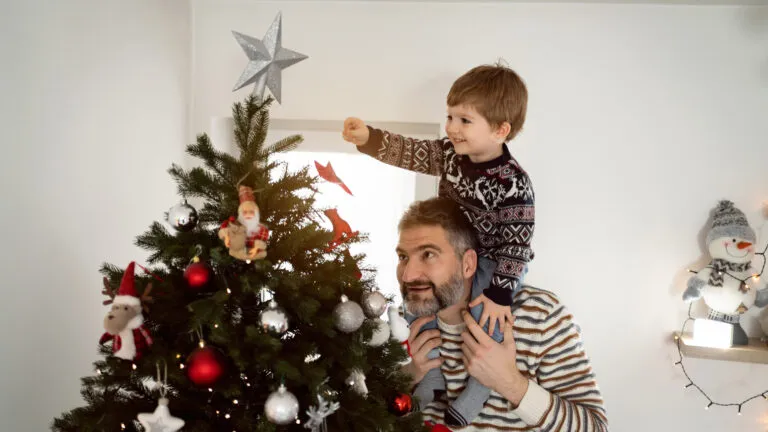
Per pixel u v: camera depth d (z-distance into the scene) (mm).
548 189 1885
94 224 1332
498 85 1386
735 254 1743
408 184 2117
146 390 987
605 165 1864
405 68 1886
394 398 1092
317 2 1876
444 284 1393
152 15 1595
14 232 1065
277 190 1024
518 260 1380
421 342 1426
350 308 982
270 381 967
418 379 1429
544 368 1382
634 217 1870
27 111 1093
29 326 1119
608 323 1902
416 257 1402
